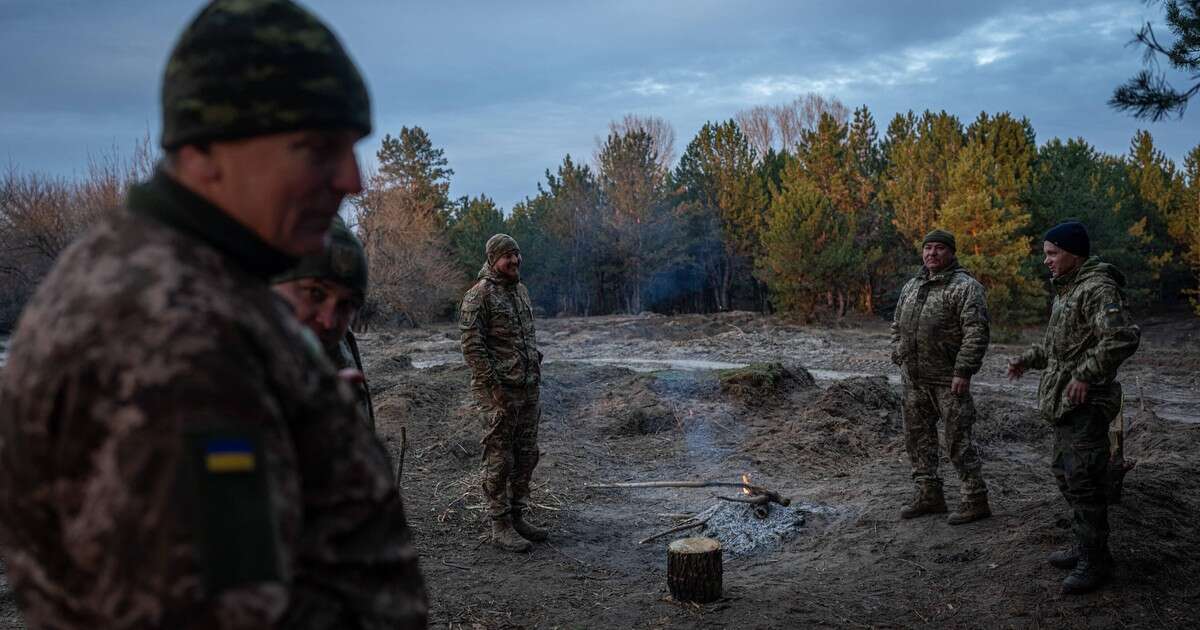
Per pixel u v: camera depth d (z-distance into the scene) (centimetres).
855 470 831
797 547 605
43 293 88
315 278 191
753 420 1063
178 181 95
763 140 5862
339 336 203
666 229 4731
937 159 3334
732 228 4681
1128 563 466
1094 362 434
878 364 1870
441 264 3706
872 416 1033
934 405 609
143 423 76
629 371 1375
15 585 87
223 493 77
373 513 100
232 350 84
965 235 2680
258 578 77
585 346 2444
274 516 81
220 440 77
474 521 662
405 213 3650
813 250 3338
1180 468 677
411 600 104
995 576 490
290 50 94
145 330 80
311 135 96
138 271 85
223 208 95
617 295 5072
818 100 5788
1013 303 2672
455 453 873
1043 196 3341
